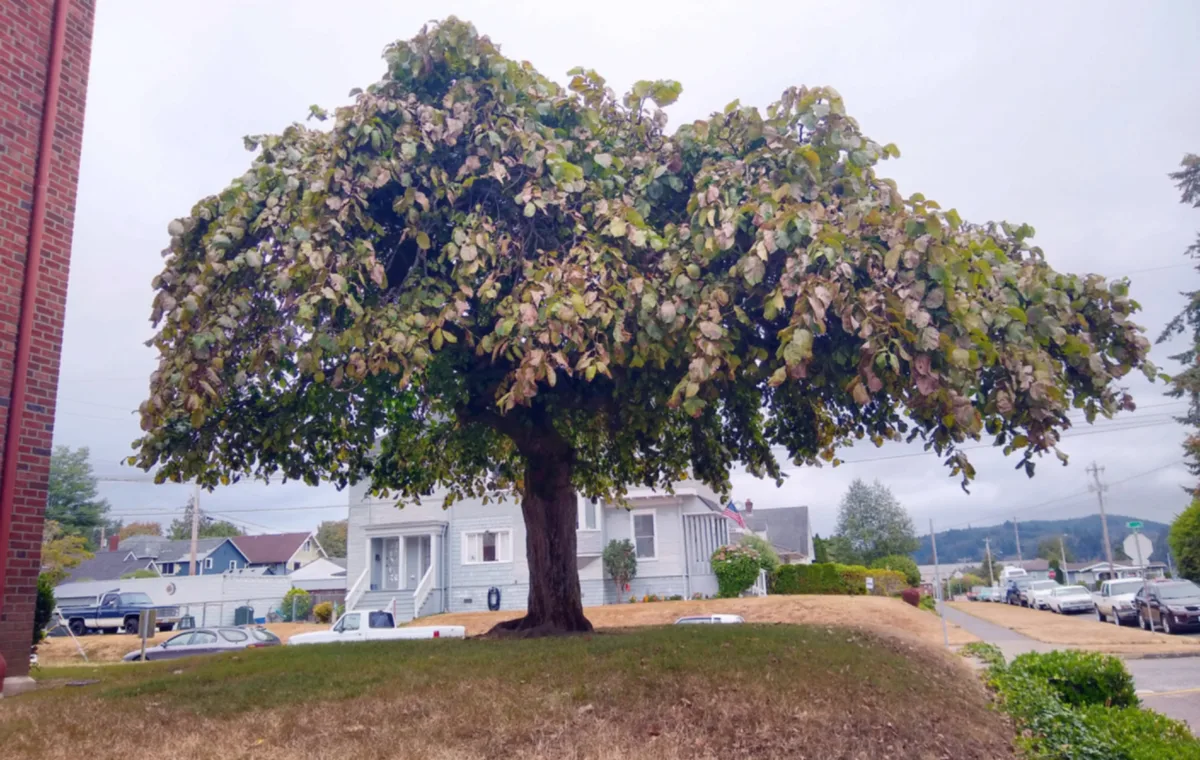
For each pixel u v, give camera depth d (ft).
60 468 209.67
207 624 139.13
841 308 26.35
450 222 33.27
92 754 22.29
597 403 38.06
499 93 33.53
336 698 26.50
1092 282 33.65
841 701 27.61
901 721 27.55
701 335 27.73
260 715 25.13
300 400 38.63
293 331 32.30
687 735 24.38
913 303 25.73
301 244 29.91
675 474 49.93
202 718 25.12
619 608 91.40
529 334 28.99
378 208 34.37
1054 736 29.30
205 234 33.37
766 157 31.73
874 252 28.02
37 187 33.86
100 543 229.45
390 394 39.96
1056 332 29.04
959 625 95.25
